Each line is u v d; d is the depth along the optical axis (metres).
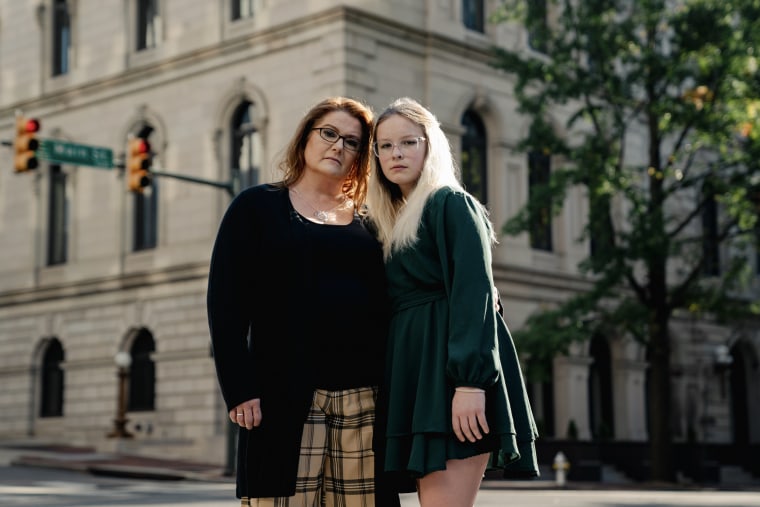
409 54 28.05
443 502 4.06
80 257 32.53
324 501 4.36
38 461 25.22
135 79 31.48
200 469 24.20
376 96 27.02
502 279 29.53
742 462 35.78
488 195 30.27
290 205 4.43
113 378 30.91
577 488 22.97
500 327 4.38
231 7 29.64
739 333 38.34
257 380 4.22
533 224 25.16
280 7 28.03
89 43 33.16
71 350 32.25
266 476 4.12
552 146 25.16
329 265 4.34
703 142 27.08
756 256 39.59
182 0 30.73
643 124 35.34
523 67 25.17
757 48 24.30
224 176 29.08
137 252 31.00
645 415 33.72
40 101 34.22
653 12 25.00
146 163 19.73
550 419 30.94
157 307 29.91
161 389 29.39
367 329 4.35
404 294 4.33
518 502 15.08
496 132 30.30
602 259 24.81
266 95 28.16
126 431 28.95
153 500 15.09
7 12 35.75
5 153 35.28
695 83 25.72
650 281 26.12
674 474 25.77
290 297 4.27
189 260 29.31
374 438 4.29
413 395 4.17
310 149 4.55
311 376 4.23
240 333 4.16
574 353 31.02
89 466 23.94
